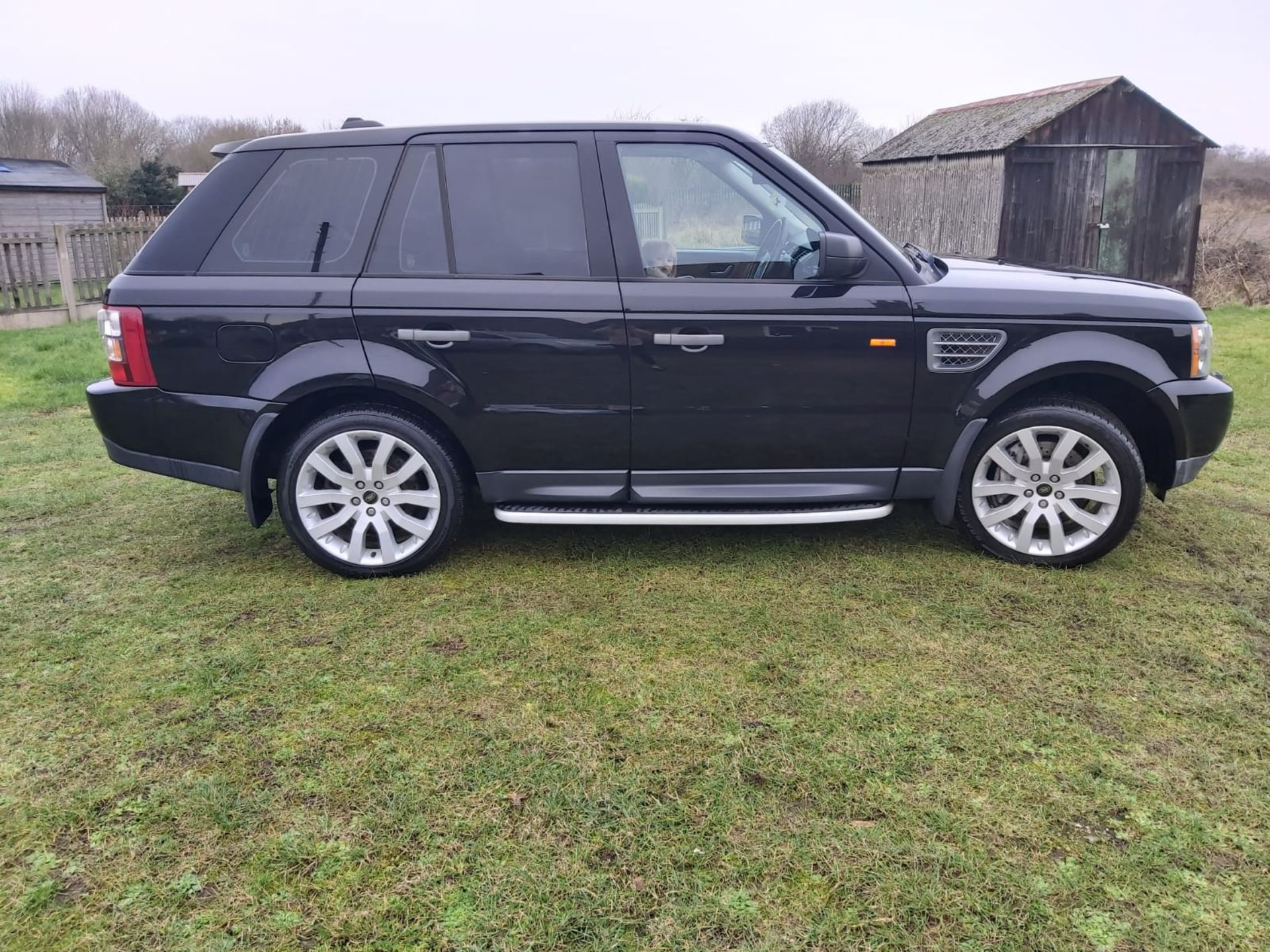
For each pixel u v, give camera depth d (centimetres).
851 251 336
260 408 354
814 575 373
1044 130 1391
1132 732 262
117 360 358
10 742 260
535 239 354
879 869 209
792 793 235
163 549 411
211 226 357
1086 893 202
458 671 299
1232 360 834
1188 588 359
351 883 206
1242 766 246
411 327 348
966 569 378
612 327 349
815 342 352
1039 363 354
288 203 357
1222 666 299
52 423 650
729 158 357
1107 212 1435
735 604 346
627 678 293
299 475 366
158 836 221
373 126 370
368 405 369
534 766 247
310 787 239
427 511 374
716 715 271
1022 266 426
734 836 220
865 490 374
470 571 382
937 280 364
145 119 4553
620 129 358
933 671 296
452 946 189
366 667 302
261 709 278
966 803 231
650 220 356
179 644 319
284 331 350
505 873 208
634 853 214
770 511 374
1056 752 252
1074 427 361
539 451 364
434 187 355
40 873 210
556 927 193
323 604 352
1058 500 372
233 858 214
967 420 362
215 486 368
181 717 273
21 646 318
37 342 962
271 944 190
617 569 382
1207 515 445
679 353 351
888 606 343
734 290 350
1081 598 350
